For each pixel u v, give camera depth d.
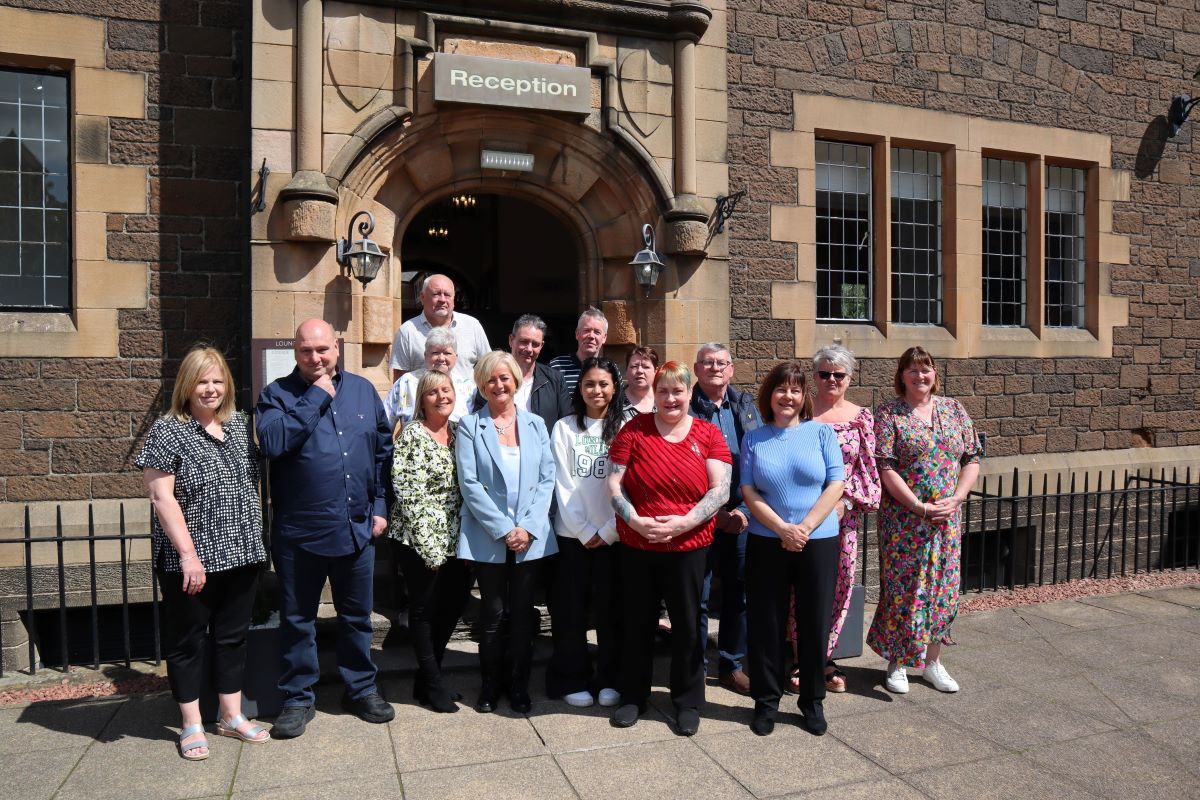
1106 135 8.30
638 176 6.12
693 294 6.26
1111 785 3.50
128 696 4.38
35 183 5.62
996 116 7.78
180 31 5.69
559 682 4.34
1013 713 4.24
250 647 4.05
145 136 5.63
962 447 4.55
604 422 4.32
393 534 4.11
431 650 4.18
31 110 5.61
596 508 4.24
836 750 3.80
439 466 4.10
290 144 5.39
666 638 5.11
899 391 4.64
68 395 5.47
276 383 3.96
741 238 6.84
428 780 3.47
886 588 4.53
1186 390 8.75
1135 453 8.43
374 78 5.55
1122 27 8.34
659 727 4.02
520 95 5.70
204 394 3.69
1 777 3.47
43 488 5.42
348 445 3.94
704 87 6.30
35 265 5.63
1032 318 8.07
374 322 5.59
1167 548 8.59
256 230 5.34
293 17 5.40
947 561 4.47
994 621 5.82
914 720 4.14
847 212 7.45
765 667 4.02
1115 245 8.38
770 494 4.05
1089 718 4.19
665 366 4.01
